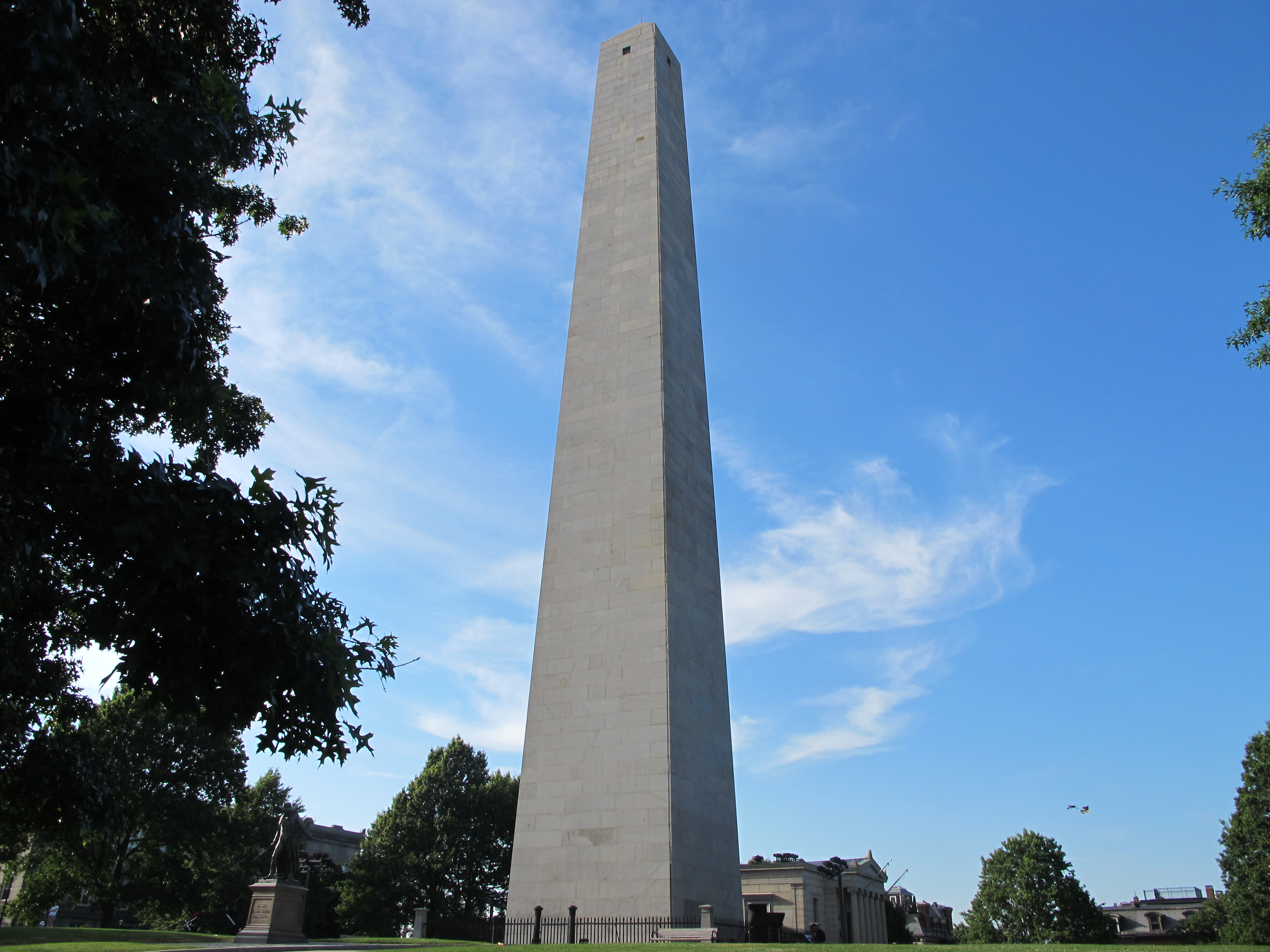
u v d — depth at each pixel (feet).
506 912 96.12
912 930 408.05
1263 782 200.95
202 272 38.45
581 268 127.85
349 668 32.65
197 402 48.08
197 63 44.11
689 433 119.96
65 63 30.27
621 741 97.96
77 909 224.74
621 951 67.05
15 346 34.19
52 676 49.55
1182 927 299.99
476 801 240.94
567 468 115.24
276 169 50.90
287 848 110.83
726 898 100.83
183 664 32.01
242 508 32.40
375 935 213.66
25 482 30.68
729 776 108.17
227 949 83.66
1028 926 275.80
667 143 135.33
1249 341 65.72
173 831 170.91
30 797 50.19
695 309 132.16
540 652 106.63
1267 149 64.90
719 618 116.16
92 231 31.65
